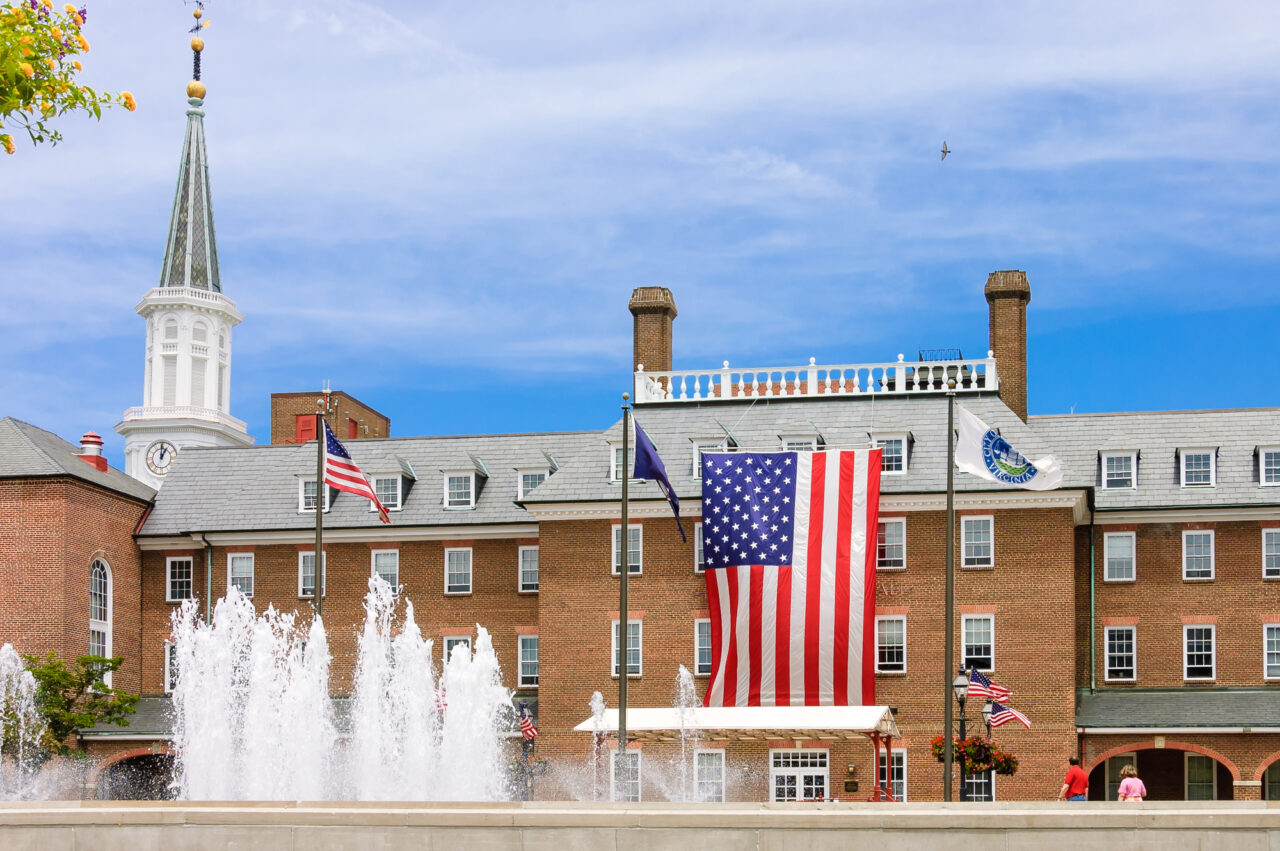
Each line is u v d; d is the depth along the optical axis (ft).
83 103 102.99
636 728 190.49
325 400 301.84
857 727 186.39
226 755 219.82
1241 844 100.17
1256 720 210.38
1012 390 239.71
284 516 251.19
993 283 242.58
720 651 214.90
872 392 232.53
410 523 245.45
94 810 104.63
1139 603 228.22
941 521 217.36
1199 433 235.40
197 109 564.71
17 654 226.79
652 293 248.32
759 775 214.69
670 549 224.74
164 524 254.68
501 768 204.64
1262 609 224.33
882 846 101.60
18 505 236.84
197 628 249.96
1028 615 213.46
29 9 100.37
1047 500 215.31
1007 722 191.21
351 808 109.09
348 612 245.86
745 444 227.81
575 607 225.56
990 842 101.40
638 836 102.58
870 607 211.61
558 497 227.20
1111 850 100.83
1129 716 215.10
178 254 552.00
